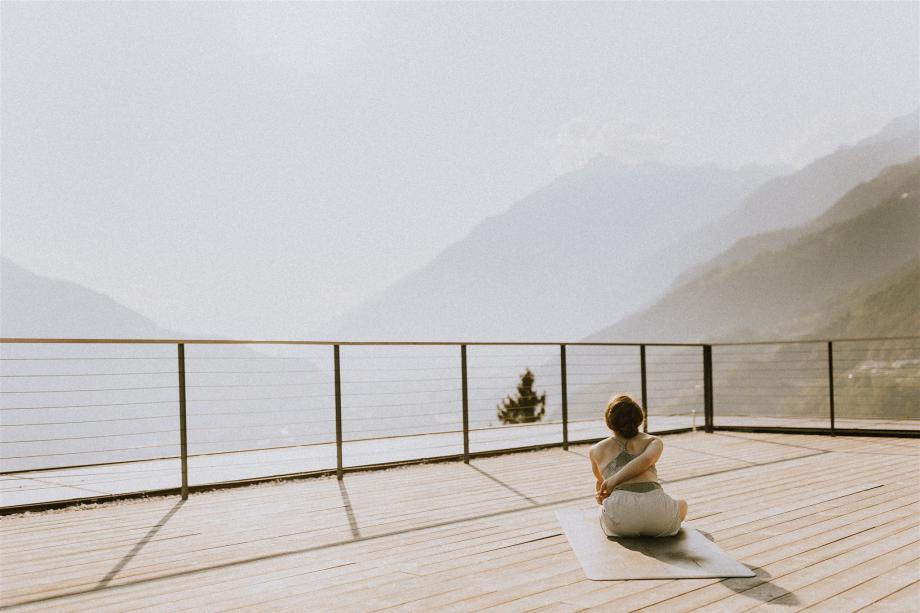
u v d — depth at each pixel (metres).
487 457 6.64
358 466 5.83
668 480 5.10
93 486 5.20
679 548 3.12
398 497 4.71
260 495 4.89
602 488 3.39
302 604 2.51
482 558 3.09
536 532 3.59
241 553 3.32
